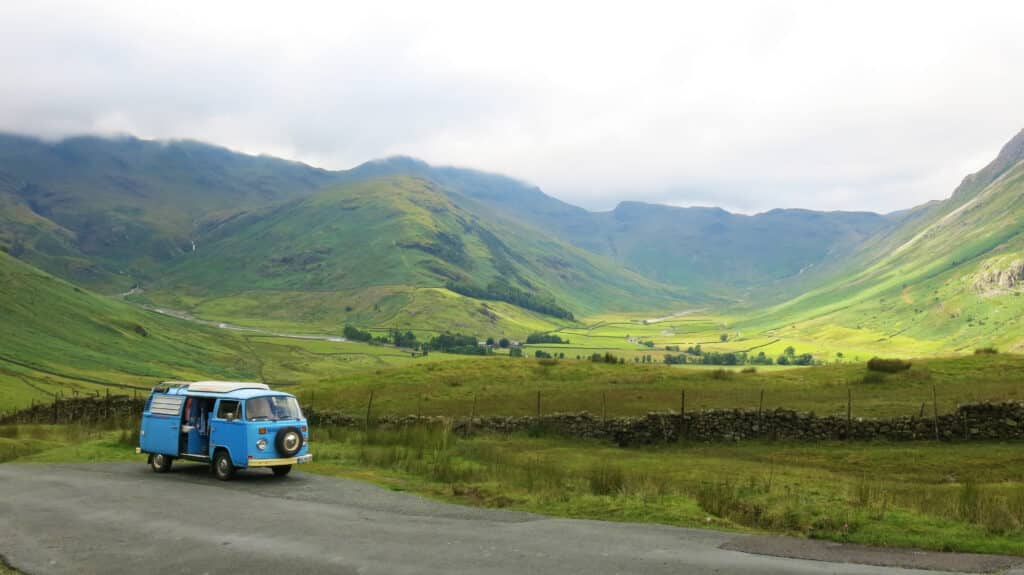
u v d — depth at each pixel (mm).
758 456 34250
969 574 12078
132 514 18219
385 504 19859
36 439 41000
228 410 25219
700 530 15945
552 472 24828
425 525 16656
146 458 32344
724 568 12484
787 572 12180
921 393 45125
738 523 16922
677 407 45875
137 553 14211
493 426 44031
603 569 12461
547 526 16453
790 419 38094
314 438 40781
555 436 42000
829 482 24031
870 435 36312
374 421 47094
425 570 12531
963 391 44219
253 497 21125
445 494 21750
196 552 14148
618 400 49906
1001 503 17844
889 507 17641
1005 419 34719
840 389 48625
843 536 15047
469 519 17500
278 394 26188
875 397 44969
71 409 58094
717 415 39281
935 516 16719
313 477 25797
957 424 35219
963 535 14930
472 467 26922
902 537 14727
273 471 26016
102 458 32188
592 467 29281
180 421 26453
